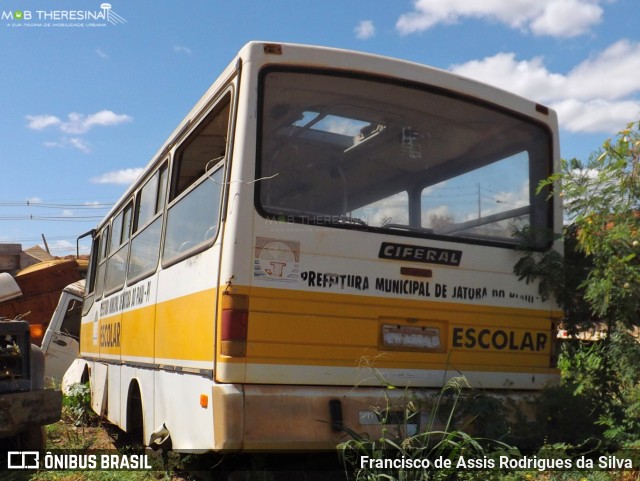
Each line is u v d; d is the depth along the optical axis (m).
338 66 5.23
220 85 5.39
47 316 17.94
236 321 4.66
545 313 5.82
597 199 5.20
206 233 5.29
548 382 5.74
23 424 6.53
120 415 7.95
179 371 5.52
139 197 8.18
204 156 5.70
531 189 6.03
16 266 23.16
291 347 4.78
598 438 5.38
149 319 6.76
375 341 5.08
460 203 5.66
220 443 4.54
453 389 5.22
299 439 4.67
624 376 5.47
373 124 5.41
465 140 5.79
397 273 5.22
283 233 4.88
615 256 5.16
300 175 5.02
